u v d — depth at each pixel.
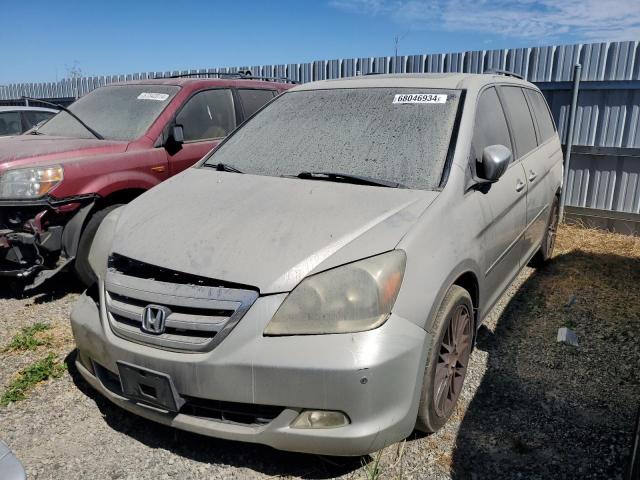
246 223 2.72
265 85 6.68
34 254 4.31
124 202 4.84
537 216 4.61
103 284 2.79
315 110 3.80
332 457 2.70
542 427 2.95
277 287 2.35
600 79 6.72
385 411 2.34
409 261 2.50
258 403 2.32
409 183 3.03
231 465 2.66
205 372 2.35
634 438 2.36
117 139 5.17
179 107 5.47
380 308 2.34
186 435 2.89
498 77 4.35
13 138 5.20
